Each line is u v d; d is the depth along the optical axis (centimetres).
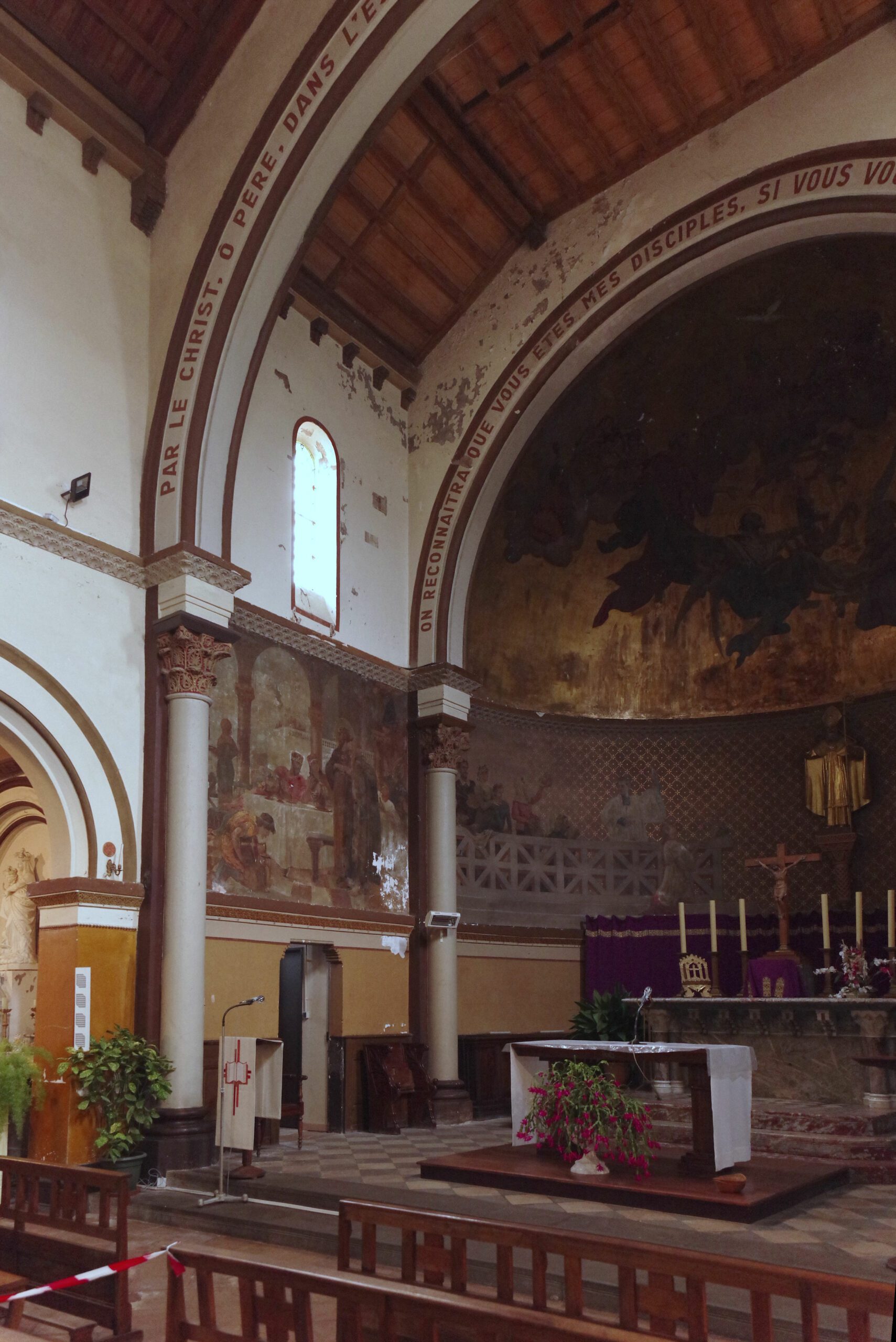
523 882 1739
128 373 1273
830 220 1370
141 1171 1058
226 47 1290
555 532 1834
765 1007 1246
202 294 1270
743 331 1667
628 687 1866
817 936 1677
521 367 1612
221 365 1262
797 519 1762
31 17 1205
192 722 1188
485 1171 959
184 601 1196
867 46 1345
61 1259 655
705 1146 927
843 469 1709
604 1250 423
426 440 1698
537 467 1780
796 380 1684
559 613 1861
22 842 1518
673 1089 1288
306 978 1422
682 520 1839
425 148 1432
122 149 1289
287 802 1362
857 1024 1202
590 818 1836
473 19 1166
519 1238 446
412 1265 480
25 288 1167
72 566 1159
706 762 1833
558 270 1595
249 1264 456
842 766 1670
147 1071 1069
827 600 1750
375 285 1592
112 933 1116
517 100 1410
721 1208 822
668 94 1422
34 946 1466
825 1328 594
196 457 1243
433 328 1695
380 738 1556
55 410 1175
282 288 1298
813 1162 1013
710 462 1795
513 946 1684
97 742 1148
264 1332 630
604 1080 952
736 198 1433
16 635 1087
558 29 1327
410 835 1584
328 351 1580
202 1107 1108
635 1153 932
